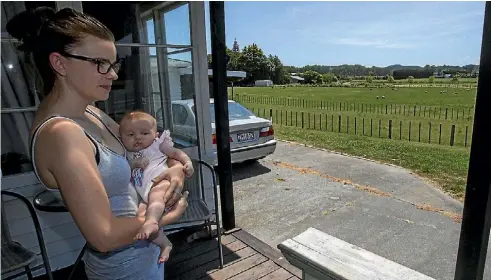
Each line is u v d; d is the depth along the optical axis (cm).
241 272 237
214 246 272
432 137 885
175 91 299
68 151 81
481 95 106
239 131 501
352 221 360
